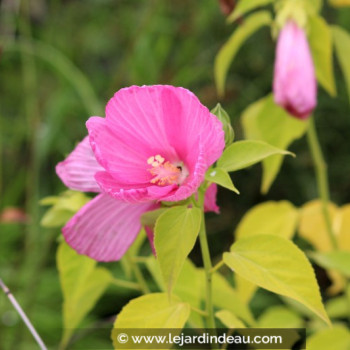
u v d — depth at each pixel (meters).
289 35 1.09
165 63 2.40
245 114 1.22
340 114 2.20
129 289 1.83
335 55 2.18
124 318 0.81
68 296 0.96
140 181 0.81
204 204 0.83
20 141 2.29
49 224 0.97
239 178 2.26
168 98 0.79
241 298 1.07
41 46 2.04
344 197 2.19
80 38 2.51
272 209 1.14
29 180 2.00
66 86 2.02
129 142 0.80
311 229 1.21
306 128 1.16
